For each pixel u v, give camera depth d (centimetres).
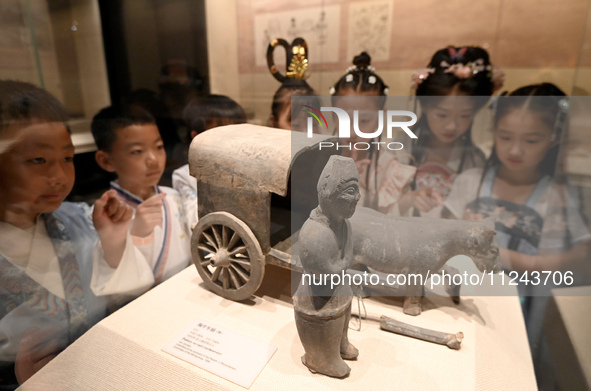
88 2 132
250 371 113
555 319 151
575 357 134
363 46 193
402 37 186
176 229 177
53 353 132
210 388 108
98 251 147
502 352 124
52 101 117
